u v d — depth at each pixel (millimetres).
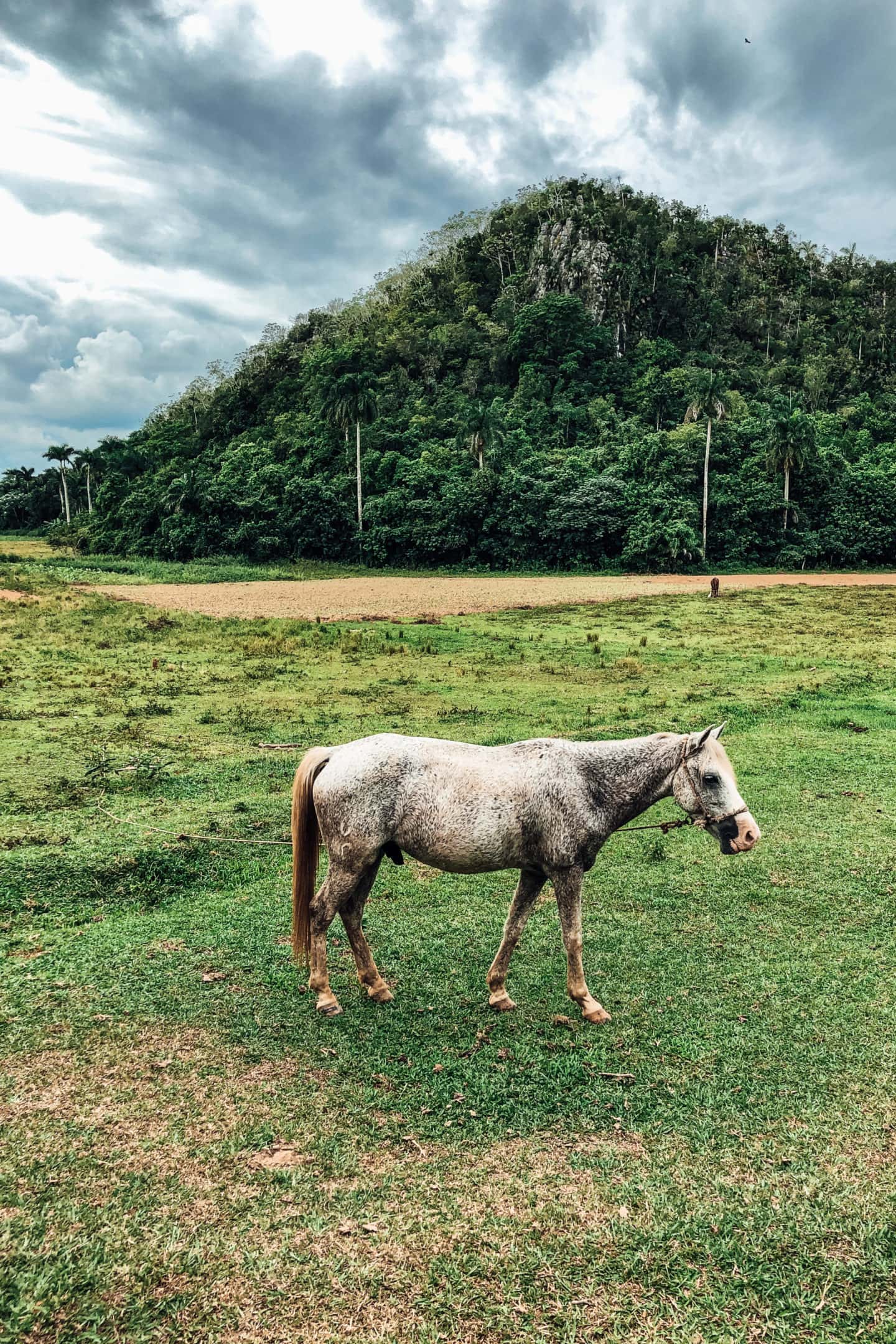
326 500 63719
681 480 63062
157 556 62625
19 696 15336
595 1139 4199
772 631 27938
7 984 5469
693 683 18234
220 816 9164
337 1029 5156
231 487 65125
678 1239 3529
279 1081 4578
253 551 61781
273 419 103562
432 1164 3957
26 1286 3105
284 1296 3160
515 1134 4207
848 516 60781
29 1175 3721
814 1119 4387
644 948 6520
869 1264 3424
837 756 12508
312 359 106375
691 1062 4918
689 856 8703
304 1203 3646
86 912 6863
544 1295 3223
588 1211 3680
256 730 13273
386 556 62812
